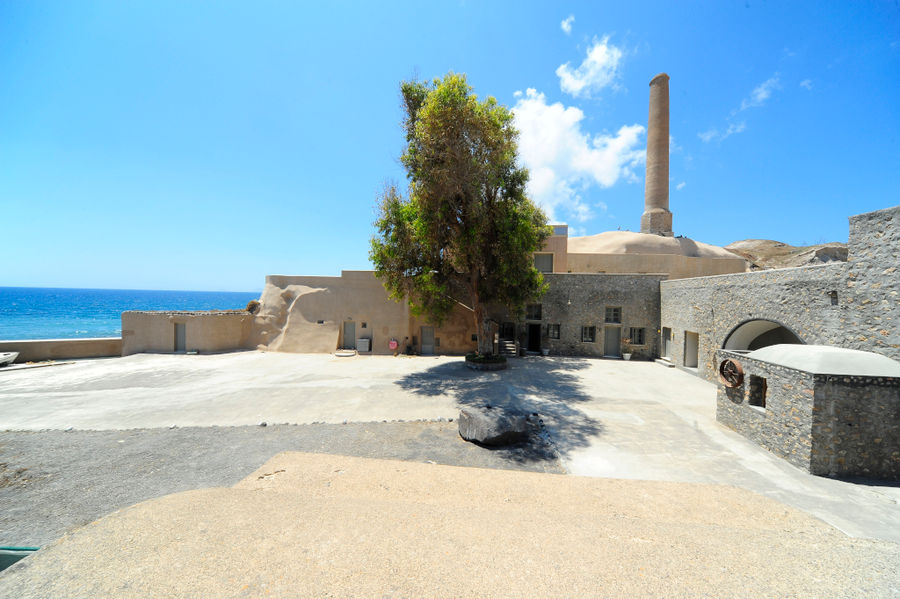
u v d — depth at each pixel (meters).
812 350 8.50
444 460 8.64
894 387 7.55
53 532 5.86
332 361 22.23
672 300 20.91
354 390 15.05
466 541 4.25
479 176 16.61
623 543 4.34
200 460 8.54
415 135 17.25
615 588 3.41
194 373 18.47
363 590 3.27
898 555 4.34
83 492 7.08
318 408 12.62
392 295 20.36
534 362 21.78
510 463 8.56
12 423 11.03
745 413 9.94
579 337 24.23
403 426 10.98
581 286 24.25
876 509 6.38
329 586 3.32
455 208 17.73
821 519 6.01
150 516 4.71
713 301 16.53
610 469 8.06
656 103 36.38
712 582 3.56
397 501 5.59
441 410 12.42
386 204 18.47
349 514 4.90
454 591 3.30
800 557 4.17
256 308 28.06
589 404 13.02
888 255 8.79
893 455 7.53
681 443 9.52
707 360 16.95
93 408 12.56
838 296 10.19
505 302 20.31
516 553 4.01
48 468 8.09
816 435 7.75
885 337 8.82
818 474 7.71
